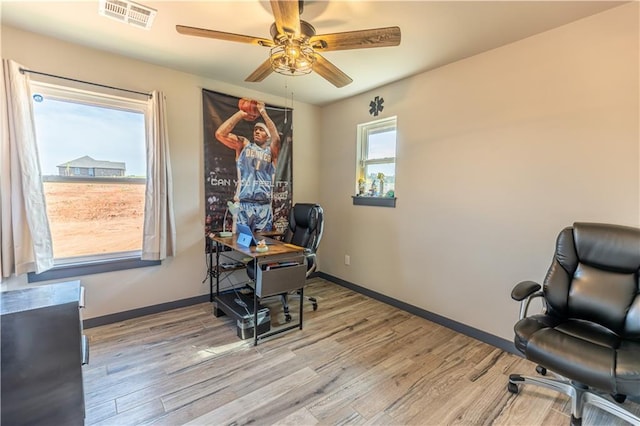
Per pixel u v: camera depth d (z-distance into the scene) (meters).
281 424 1.60
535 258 2.25
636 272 1.70
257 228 3.67
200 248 3.24
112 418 1.62
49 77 2.36
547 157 2.16
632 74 1.81
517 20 1.99
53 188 2.48
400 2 1.80
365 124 3.62
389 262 3.36
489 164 2.47
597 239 1.83
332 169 4.09
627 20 1.81
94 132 2.62
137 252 2.91
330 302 3.43
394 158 3.36
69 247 2.58
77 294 1.32
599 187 1.95
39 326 1.19
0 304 1.19
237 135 3.44
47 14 2.02
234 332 2.62
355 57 2.57
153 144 2.81
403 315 3.08
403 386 1.93
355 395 1.84
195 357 2.22
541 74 2.16
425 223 2.98
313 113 4.17
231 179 3.43
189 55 2.64
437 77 2.81
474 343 2.52
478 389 1.91
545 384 1.76
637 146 1.81
